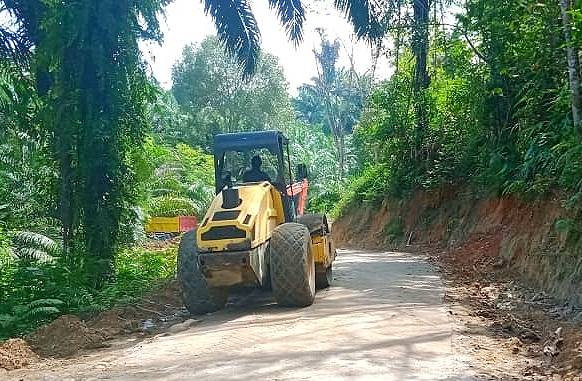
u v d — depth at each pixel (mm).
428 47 19641
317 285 10789
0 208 16578
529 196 13117
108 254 11547
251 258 8625
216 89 43625
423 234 20469
